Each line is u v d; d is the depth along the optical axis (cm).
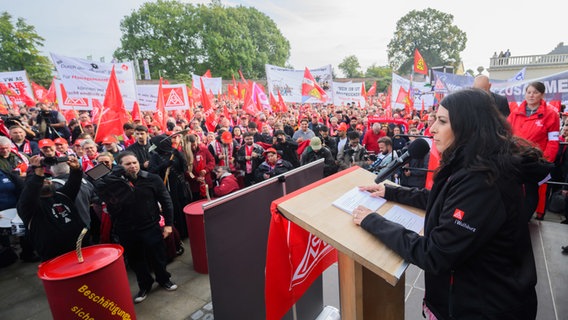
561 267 276
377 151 698
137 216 323
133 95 690
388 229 109
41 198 304
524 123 335
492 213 97
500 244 103
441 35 6444
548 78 499
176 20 5416
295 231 147
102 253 252
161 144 444
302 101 1068
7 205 412
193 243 381
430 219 115
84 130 752
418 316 247
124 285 254
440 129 114
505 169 99
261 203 182
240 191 168
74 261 240
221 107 1666
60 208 313
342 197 143
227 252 164
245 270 177
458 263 103
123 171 322
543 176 109
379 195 149
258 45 6562
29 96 1340
